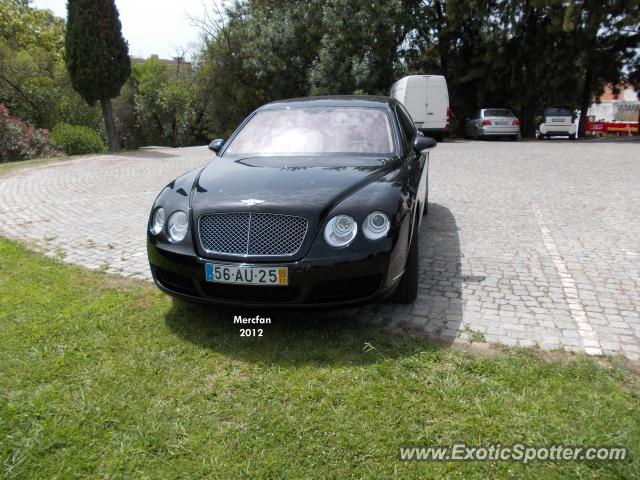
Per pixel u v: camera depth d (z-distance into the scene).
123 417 2.38
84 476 2.04
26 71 22.30
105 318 3.42
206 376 2.74
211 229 3.08
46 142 15.45
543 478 1.99
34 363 2.85
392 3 21.28
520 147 15.91
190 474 2.05
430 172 10.32
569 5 20.44
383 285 3.03
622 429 2.22
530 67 24.28
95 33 15.08
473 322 3.39
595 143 17.58
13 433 2.27
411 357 2.88
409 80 18.14
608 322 3.39
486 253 4.93
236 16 23.36
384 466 2.08
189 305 3.63
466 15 23.17
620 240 5.26
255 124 4.55
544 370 2.72
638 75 24.47
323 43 21.11
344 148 4.07
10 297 3.76
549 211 6.64
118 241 5.41
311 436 2.25
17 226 6.11
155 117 33.84
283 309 3.01
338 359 2.89
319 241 2.94
